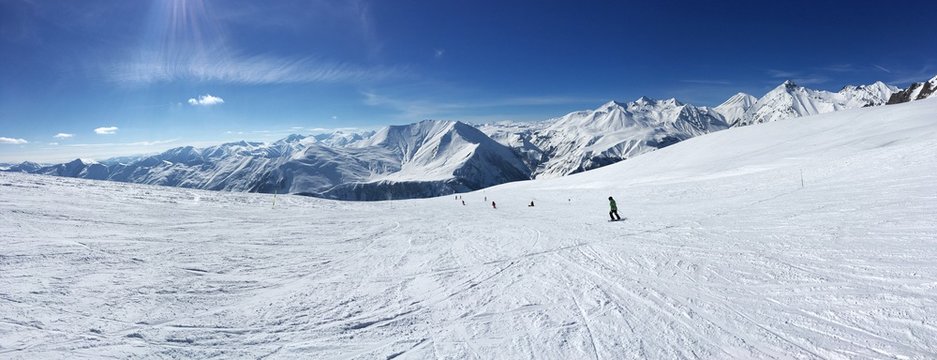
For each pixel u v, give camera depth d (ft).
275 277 35.42
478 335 22.47
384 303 28.17
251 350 20.67
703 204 75.66
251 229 63.10
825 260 29.89
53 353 19.21
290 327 23.75
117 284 30.42
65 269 33.30
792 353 18.39
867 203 48.37
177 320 24.23
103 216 62.80
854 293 23.45
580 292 28.84
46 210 62.23
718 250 37.17
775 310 22.90
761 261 31.94
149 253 41.65
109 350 19.89
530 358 19.58
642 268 33.91
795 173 96.32
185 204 88.28
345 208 111.14
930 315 19.66
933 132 127.75
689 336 20.90
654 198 101.81
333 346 21.30
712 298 25.64
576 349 20.25
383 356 20.18
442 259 42.73
